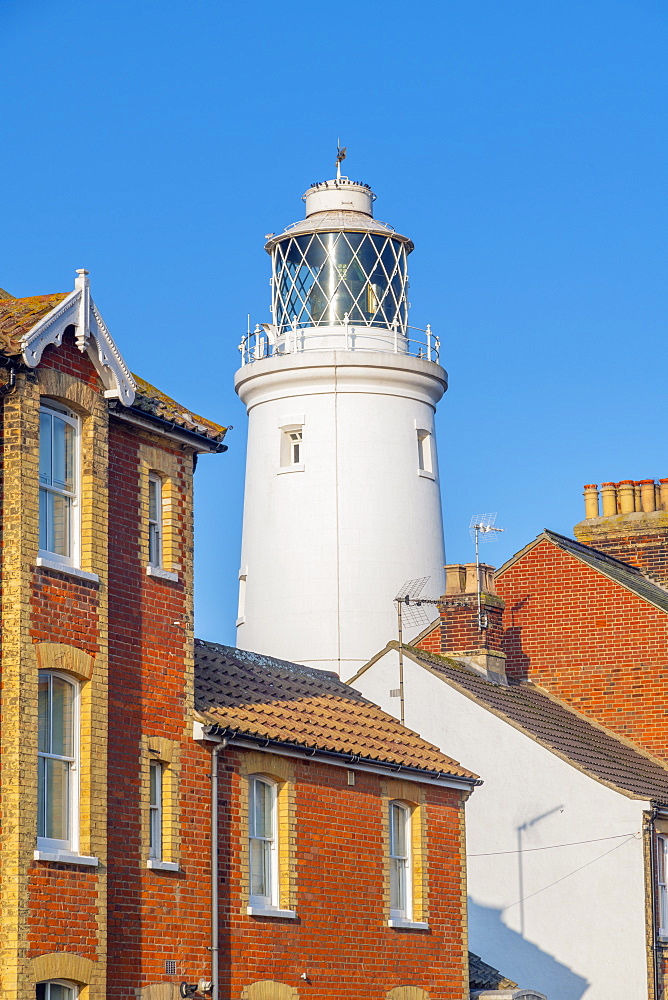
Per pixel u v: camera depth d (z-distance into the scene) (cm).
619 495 5528
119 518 2817
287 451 5503
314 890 3181
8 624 2489
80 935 2530
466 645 4681
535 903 4153
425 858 3578
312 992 3131
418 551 5422
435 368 5569
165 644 2897
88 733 2616
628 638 4756
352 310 5534
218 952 2898
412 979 3459
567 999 4069
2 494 2523
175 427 2944
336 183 5706
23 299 2734
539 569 4919
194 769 2917
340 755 3256
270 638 5384
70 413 2700
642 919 4038
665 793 4328
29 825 2448
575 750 4306
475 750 4266
